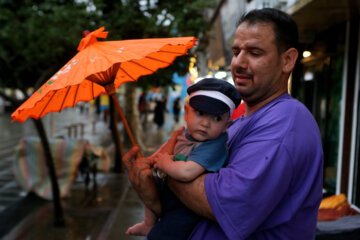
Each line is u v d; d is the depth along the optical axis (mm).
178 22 6297
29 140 7289
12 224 5824
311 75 7215
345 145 5758
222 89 1296
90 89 1638
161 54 1610
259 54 1289
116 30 6121
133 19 6168
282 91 1369
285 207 1179
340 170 5852
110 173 9156
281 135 1168
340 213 3295
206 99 1289
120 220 5637
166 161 1300
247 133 1296
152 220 1543
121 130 17109
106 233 5023
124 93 11883
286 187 1143
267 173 1121
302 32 6723
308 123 1225
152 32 6305
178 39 1326
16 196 7398
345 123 5750
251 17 1318
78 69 1198
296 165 1155
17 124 23609
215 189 1168
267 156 1136
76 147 7266
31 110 1447
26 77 10500
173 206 1388
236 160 1201
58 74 1236
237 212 1122
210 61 15664
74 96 1615
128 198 7004
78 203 6785
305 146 1175
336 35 6148
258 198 1111
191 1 6707
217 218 1151
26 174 7266
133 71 1709
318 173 1220
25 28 5969
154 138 15422
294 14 5430
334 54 6199
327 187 6531
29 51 5941
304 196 1178
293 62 1334
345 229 2664
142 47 1246
